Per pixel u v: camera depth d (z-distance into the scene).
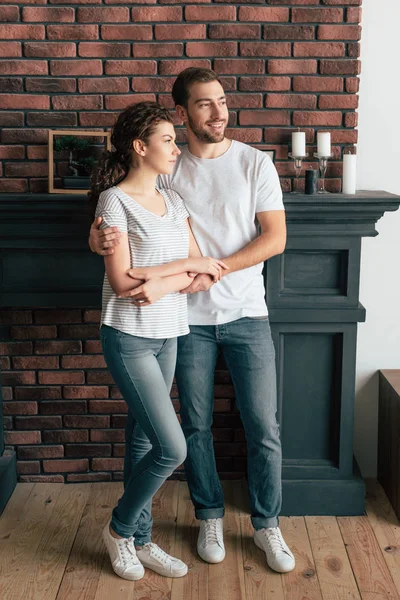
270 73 3.01
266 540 2.77
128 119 2.41
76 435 3.34
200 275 2.56
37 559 2.79
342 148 3.06
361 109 3.18
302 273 2.99
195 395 2.79
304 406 3.09
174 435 2.49
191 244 2.66
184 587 2.63
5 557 2.79
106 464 3.37
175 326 2.52
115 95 3.04
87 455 3.36
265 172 2.67
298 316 2.99
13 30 2.99
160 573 2.71
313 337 3.04
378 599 2.55
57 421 3.33
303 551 2.84
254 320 2.74
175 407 3.34
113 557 2.70
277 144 3.07
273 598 2.57
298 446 3.12
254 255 2.64
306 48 2.98
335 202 2.84
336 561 2.77
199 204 2.68
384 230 3.27
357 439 3.44
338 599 2.55
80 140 3.02
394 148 3.21
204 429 2.84
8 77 3.03
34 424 3.33
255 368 2.74
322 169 3.00
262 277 2.81
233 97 3.03
